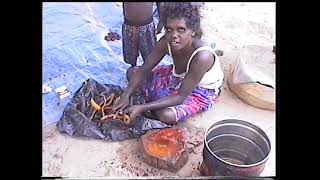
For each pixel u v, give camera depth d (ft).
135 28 4.35
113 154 3.99
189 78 4.24
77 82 4.35
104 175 3.90
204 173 3.83
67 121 4.12
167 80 4.30
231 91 4.40
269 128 4.20
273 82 4.31
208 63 4.21
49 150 4.03
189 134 4.10
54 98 4.25
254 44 4.55
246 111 4.29
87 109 4.18
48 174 3.94
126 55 4.44
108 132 4.07
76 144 4.05
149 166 3.92
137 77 4.32
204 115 4.24
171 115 4.12
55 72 4.39
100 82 4.34
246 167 3.68
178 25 4.17
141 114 4.14
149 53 4.35
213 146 4.05
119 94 4.26
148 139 3.97
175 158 3.83
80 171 3.92
